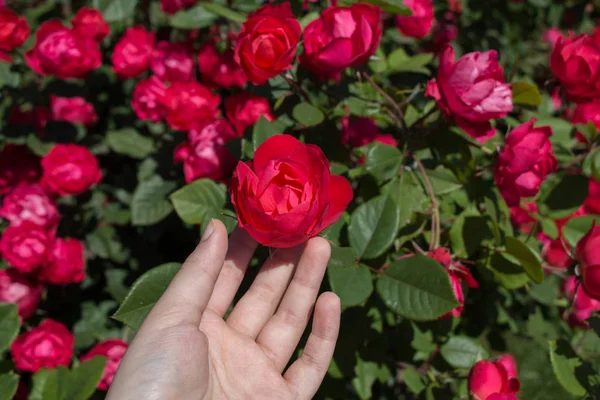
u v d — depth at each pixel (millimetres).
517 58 560
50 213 709
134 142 752
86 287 801
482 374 512
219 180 573
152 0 861
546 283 632
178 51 729
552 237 593
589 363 529
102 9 662
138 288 482
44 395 599
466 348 584
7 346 539
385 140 629
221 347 492
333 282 480
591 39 536
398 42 852
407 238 536
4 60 761
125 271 776
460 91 480
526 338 619
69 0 910
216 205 535
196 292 451
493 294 664
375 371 580
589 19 1136
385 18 824
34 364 645
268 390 489
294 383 495
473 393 516
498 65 486
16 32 734
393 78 706
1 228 751
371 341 583
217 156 565
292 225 417
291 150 447
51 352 646
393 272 481
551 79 563
